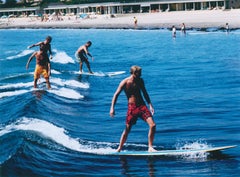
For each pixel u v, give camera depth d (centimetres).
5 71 3247
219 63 3431
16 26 14825
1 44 7244
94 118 1652
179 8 14400
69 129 1436
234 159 1109
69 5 17438
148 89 2328
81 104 1905
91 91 2269
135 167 1064
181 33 8031
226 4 12800
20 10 19162
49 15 16662
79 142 1276
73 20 14688
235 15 10838
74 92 2145
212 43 5516
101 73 2953
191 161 1100
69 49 5734
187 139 1317
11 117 1499
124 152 1169
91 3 16725
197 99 1986
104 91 2286
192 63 3519
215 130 1417
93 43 6575
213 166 1060
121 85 1138
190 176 998
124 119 1642
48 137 1259
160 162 1096
